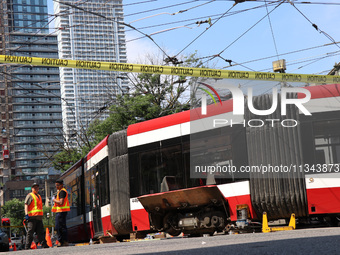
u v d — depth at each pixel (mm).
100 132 37688
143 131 14711
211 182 12656
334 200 11008
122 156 15500
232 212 12328
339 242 4602
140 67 14883
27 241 12898
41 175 164750
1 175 163750
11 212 112125
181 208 13430
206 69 15172
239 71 14906
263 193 11820
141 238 15195
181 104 36625
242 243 5871
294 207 11531
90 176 18828
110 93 38750
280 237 6816
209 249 5059
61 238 12914
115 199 15766
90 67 14570
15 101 165500
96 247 9438
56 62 14211
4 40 158375
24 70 165625
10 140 164875
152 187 14156
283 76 14797
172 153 13672
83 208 20047
